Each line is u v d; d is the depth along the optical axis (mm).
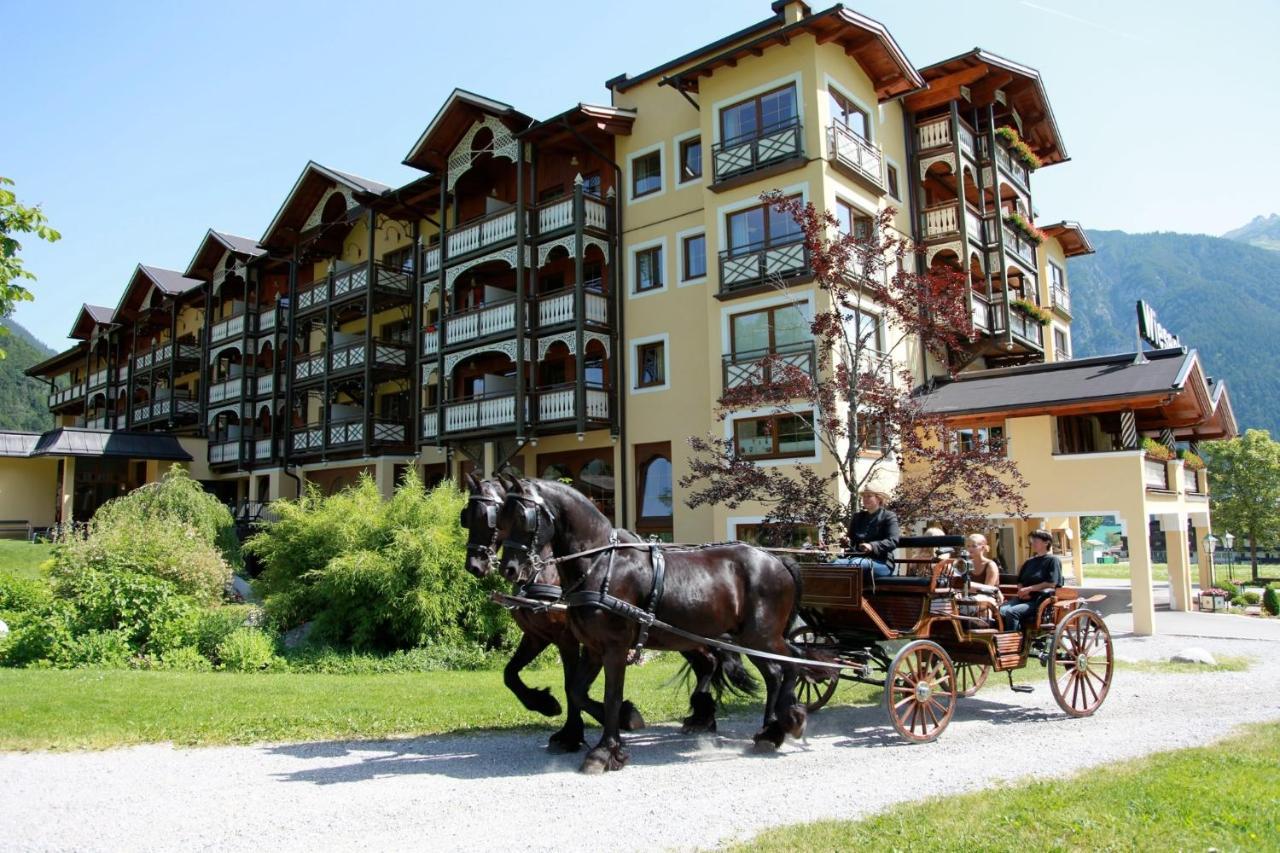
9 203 10664
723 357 21812
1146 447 19516
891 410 14125
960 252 24500
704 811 6164
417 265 31734
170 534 18312
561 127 25047
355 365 31844
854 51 22516
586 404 24203
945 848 5191
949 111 25578
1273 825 5555
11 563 29531
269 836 5668
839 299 14906
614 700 7547
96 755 7750
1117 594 28922
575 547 7758
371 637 15148
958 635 8938
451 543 15391
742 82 22438
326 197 33781
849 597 8719
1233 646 16688
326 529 16359
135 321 48688
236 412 39188
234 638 14336
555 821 5965
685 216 24031
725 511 21578
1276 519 47656
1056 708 10438
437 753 8039
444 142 28031
